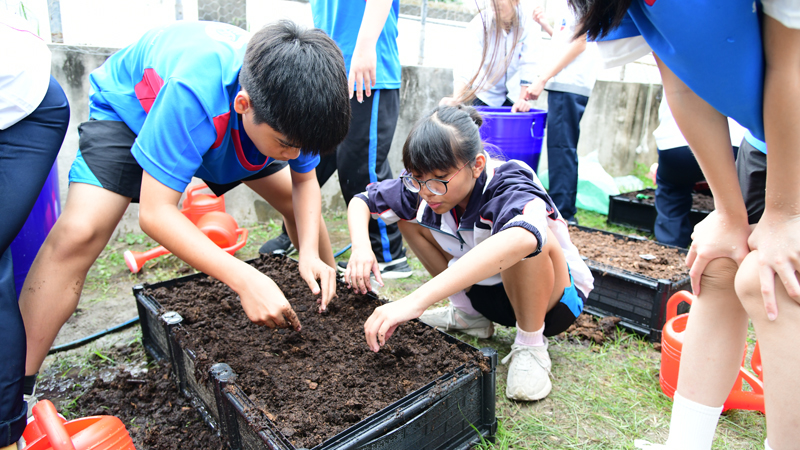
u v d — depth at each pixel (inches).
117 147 59.1
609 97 207.0
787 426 40.9
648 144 230.5
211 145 56.7
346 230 142.1
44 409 41.6
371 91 98.6
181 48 56.6
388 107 102.3
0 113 46.2
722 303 46.9
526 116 112.4
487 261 52.8
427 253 78.1
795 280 38.9
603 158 215.6
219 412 55.2
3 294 45.9
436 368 58.0
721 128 42.9
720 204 45.5
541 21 140.2
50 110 51.9
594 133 208.1
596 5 38.5
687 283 85.1
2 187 48.1
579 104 127.3
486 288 72.7
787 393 40.6
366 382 56.6
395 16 99.6
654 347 80.0
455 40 182.4
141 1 126.2
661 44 40.0
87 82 117.9
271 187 79.2
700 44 36.5
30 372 56.5
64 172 117.5
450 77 171.5
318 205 74.7
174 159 51.9
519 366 67.1
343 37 99.7
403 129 165.2
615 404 66.5
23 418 46.5
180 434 59.6
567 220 135.2
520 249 53.1
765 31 36.2
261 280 51.7
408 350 60.6
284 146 52.8
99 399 66.4
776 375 41.2
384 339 53.3
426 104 168.6
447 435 54.7
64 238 55.7
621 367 75.2
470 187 61.8
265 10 141.6
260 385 56.1
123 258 112.9
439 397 52.2
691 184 117.8
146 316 76.7
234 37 61.2
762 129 41.2
